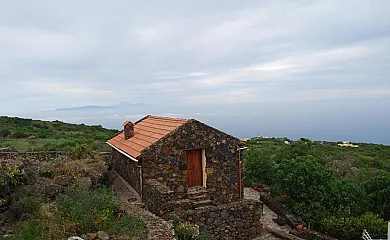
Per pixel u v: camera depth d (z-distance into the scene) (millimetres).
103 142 32781
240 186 18234
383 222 15898
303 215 17750
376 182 18875
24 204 11273
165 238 10195
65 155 21516
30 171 13852
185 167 16969
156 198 14367
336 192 18672
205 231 14477
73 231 9828
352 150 44438
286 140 52656
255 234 16438
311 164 19359
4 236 9805
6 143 29281
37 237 9336
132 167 18609
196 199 16922
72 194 12148
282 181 20078
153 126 20844
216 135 17594
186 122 16922
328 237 15766
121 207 12172
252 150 27359
